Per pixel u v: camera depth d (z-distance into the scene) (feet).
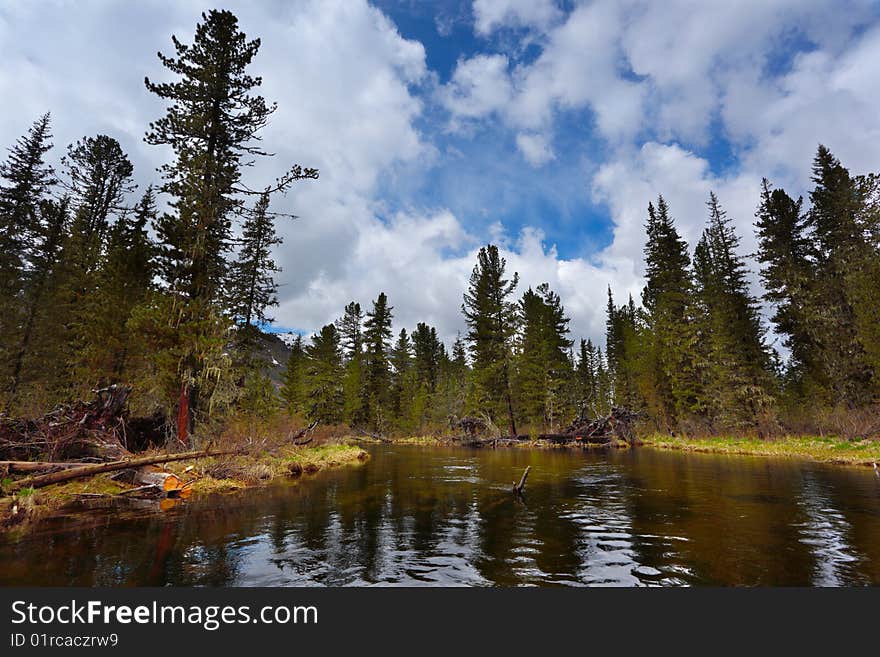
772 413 93.91
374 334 189.37
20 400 57.41
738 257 112.98
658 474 50.72
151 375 55.26
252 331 80.48
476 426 132.67
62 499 32.53
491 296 143.13
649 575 18.17
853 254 91.09
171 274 56.54
